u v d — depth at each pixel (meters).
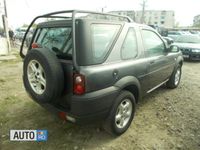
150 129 3.30
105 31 2.67
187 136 3.13
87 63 2.38
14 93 4.91
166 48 4.35
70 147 2.84
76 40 2.34
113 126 2.88
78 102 2.39
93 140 3.00
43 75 2.59
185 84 5.79
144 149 2.82
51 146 2.86
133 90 3.32
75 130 3.24
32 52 2.59
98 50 2.53
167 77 4.78
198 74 7.17
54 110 2.73
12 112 3.84
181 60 5.30
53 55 2.52
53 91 2.45
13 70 7.54
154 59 3.76
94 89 2.45
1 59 9.59
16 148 2.81
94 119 2.58
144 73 3.43
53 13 2.87
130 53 3.12
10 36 17.50
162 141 3.00
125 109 3.09
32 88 2.76
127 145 2.90
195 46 9.82
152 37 3.87
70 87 2.51
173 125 3.44
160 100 4.50
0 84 5.67
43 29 3.25
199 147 2.88
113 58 2.74
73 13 2.40
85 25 2.37
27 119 3.57
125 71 2.89
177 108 4.11
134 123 3.48
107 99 2.61
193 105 4.27
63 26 2.81
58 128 3.29
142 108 4.07
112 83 2.69
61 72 2.47
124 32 2.97
